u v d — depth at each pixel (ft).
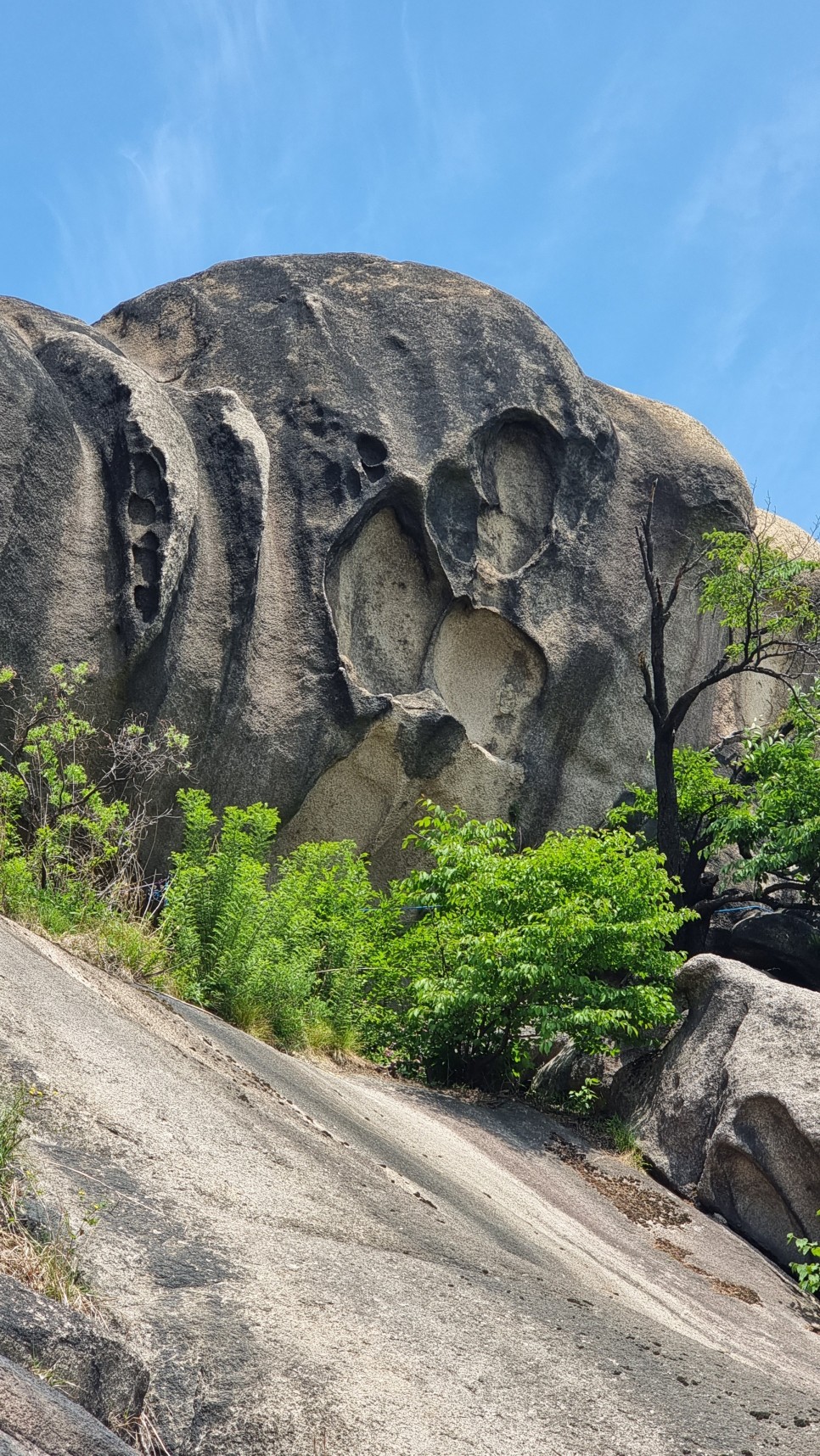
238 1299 13.10
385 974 40.45
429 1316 14.26
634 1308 22.98
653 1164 36.09
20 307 53.67
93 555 45.83
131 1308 12.25
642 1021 38.52
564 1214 29.86
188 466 48.80
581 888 39.65
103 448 47.83
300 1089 26.58
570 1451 12.23
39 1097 15.61
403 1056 39.73
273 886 41.78
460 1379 12.99
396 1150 26.13
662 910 40.52
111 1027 20.92
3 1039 17.31
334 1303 13.75
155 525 46.47
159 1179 15.44
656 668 51.39
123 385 48.65
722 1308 27.20
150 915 32.40
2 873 26.35
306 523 51.93
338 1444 11.35
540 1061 42.93
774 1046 35.45
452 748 53.01
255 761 48.11
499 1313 15.17
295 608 50.60
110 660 44.93
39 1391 9.66
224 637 47.73
